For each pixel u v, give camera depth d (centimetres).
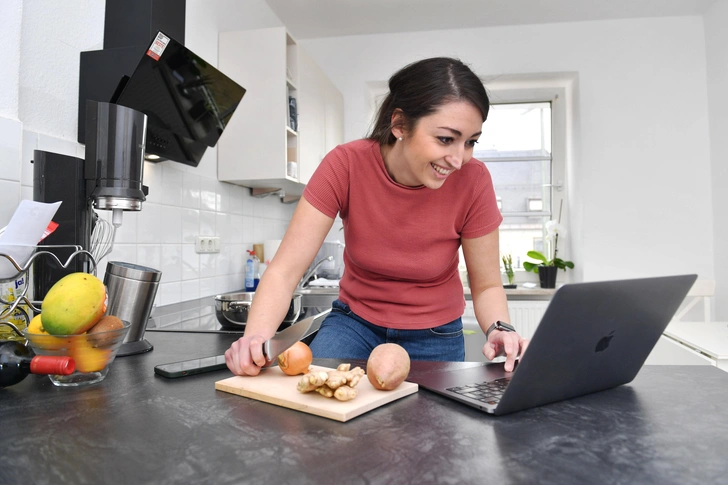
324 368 78
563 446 49
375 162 111
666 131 323
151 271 104
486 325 108
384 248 117
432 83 91
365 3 304
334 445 50
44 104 138
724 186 303
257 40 239
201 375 79
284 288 98
